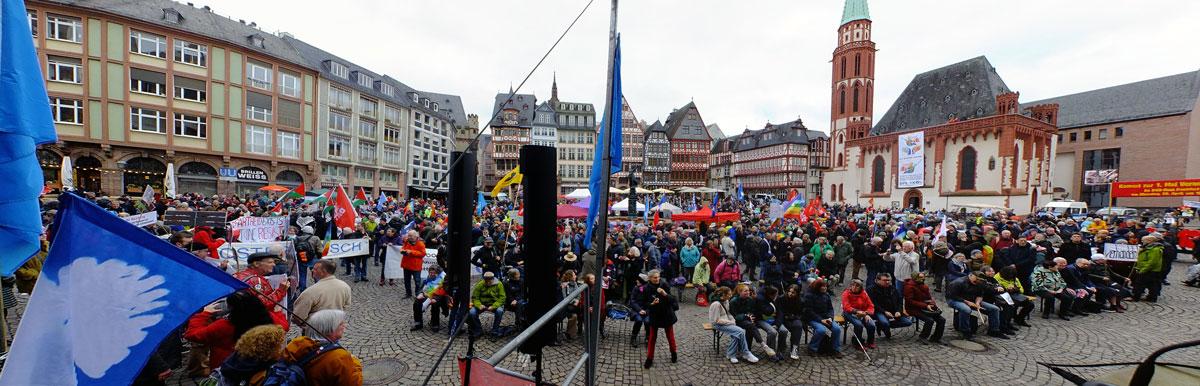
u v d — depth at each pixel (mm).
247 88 34156
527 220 2887
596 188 4016
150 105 29984
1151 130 50844
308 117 38281
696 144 76812
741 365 6809
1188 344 2746
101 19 28297
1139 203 49781
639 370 6613
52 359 2689
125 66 29078
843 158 64000
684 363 6891
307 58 40562
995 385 6082
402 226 14281
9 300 6746
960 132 46719
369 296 10227
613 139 3666
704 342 7848
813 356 7176
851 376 6410
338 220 12828
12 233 3461
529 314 2906
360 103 44500
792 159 74000
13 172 3324
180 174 31391
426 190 51750
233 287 3287
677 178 75750
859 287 7742
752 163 83062
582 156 68875
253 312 3971
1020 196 43125
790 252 10266
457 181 3227
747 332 7090
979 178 45438
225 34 34156
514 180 17562
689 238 12445
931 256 12641
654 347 7102
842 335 8242
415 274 9930
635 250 10055
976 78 50656
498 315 7758
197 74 31828
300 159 37688
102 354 2830
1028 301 8492
